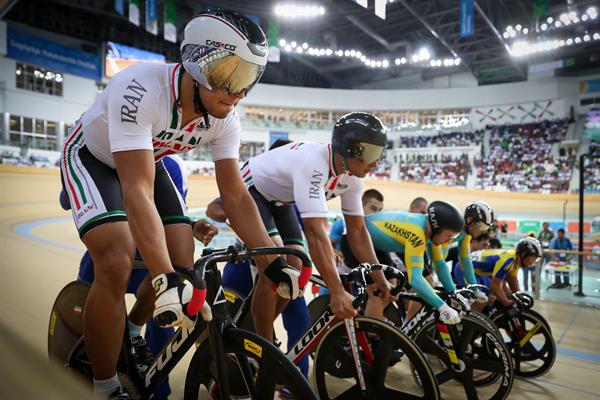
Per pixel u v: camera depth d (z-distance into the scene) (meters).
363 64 24.38
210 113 1.15
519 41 18.81
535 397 2.16
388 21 19.72
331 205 16.20
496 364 1.92
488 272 2.88
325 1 17.48
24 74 16.08
